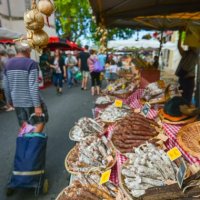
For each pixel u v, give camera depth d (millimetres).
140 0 2865
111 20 3656
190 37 4734
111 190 1666
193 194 1318
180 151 1841
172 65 15188
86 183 1771
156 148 1803
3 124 5656
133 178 1510
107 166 1892
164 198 1312
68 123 5605
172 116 2365
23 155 2688
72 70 11742
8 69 3143
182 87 5312
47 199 2797
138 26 6000
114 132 2354
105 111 3213
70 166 2086
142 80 4785
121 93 4258
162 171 1536
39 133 2799
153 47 10977
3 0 12375
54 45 13117
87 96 9000
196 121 2260
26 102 3227
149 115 2770
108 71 11852
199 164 1595
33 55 11773
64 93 9820
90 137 2482
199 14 4055
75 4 18312
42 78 10992
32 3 1599
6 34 7312
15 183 2711
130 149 1979
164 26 5719
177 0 2703
